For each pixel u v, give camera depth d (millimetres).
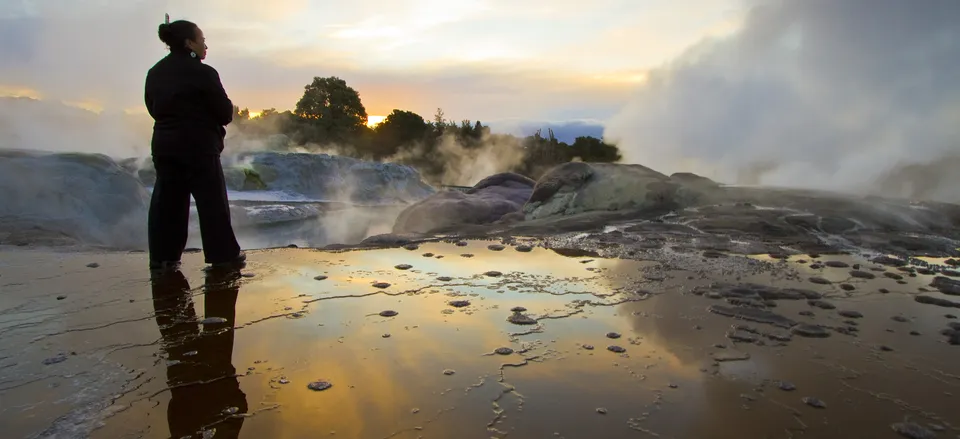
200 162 4441
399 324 3018
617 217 7203
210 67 4516
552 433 1885
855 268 4461
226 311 3248
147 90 4434
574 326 3016
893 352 2670
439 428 1908
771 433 1911
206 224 4539
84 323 3025
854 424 1984
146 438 1830
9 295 3574
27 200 7156
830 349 2701
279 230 13156
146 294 3627
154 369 2398
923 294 3707
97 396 2139
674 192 7766
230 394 2156
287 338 2789
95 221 7574
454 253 5145
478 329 2947
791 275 4219
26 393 2164
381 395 2156
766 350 2684
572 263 4676
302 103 42562
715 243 5527
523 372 2393
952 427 1973
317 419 1964
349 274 4238
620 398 2158
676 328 2994
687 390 2236
